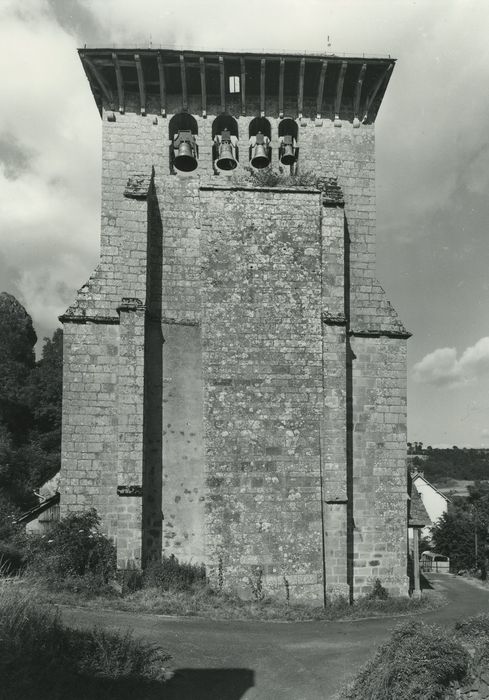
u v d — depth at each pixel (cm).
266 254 2002
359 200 2162
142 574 1789
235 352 1941
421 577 3609
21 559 1789
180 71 2112
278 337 1959
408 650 1030
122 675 1029
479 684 962
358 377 2059
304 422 1925
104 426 1928
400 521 2003
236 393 1920
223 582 1814
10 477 4416
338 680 1173
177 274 2042
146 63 2088
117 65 2064
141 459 1839
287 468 1892
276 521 1861
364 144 2188
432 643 1030
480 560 4594
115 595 1697
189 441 1948
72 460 1906
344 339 1972
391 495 2016
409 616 1812
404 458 2036
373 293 2116
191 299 2034
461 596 2745
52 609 1374
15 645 975
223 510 1853
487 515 5125
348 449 2019
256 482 1875
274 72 2159
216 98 2173
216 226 2003
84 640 1095
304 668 1241
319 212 2048
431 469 12569
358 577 1964
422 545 5512
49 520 2219
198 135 2148
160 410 1955
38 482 4578
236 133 2186
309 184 2105
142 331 1900
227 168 2136
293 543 1855
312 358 1958
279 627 1576
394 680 991
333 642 1445
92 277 1998
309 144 2172
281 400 1928
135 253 1948
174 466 1928
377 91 2170
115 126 2112
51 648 1012
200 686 1096
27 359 5944
